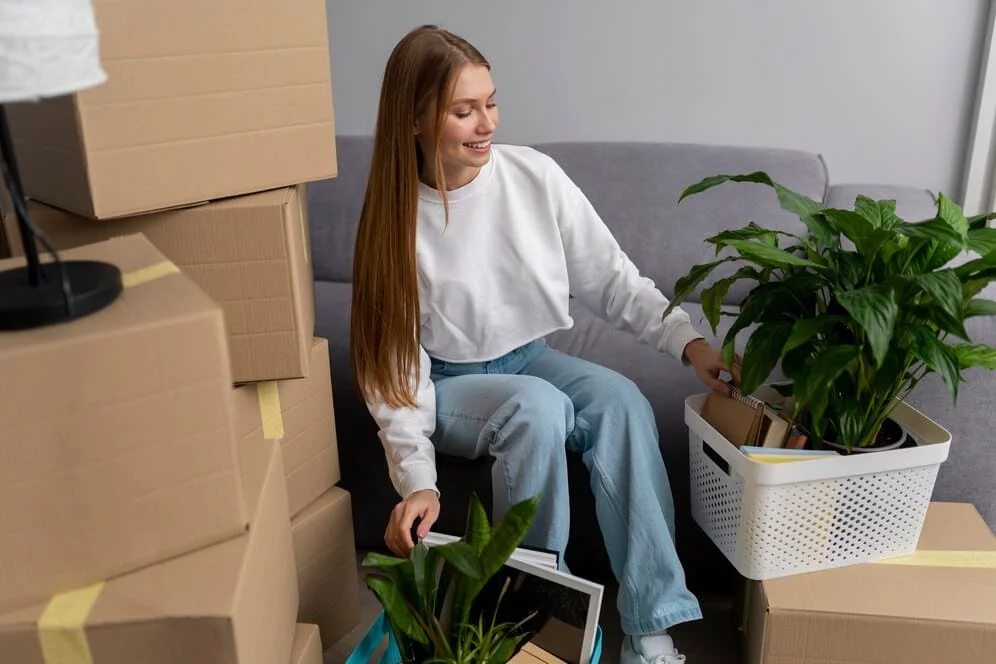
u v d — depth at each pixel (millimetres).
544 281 1464
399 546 1255
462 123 1327
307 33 1179
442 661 1124
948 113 2145
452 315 1457
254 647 954
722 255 1918
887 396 1254
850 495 1248
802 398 1125
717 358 1369
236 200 1186
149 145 1090
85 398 838
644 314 1479
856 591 1250
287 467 1355
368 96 2361
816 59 2141
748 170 1979
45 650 875
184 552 954
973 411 1482
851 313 1048
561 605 1192
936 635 1193
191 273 1188
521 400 1351
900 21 2078
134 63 1053
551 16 2199
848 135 2205
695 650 1457
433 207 1428
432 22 2254
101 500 881
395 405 1401
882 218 1206
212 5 1091
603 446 1366
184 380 889
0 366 790
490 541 1095
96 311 875
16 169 838
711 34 2154
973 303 1186
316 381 1393
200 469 930
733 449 1245
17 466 827
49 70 715
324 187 2096
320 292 1943
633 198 1987
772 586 1262
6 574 860
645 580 1338
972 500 1542
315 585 1436
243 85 1143
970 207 2166
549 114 2303
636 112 2264
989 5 2025
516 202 1456
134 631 875
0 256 1311
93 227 1161
